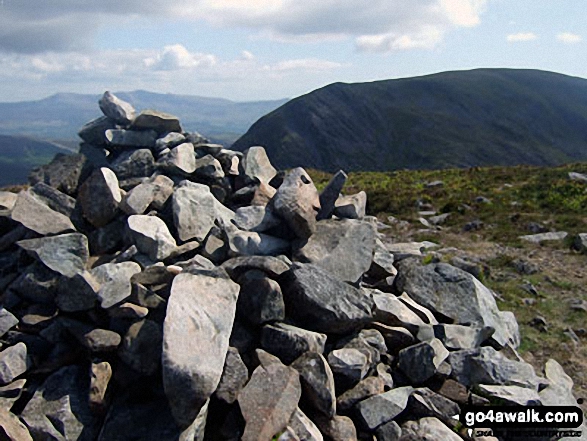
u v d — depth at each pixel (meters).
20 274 1.53
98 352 1.24
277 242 1.62
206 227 1.65
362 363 1.34
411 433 1.26
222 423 1.18
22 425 1.14
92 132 2.05
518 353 1.84
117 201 1.64
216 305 1.24
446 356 1.52
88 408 1.20
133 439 1.12
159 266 1.39
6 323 1.35
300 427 1.15
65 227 1.56
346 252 1.65
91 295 1.33
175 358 1.07
